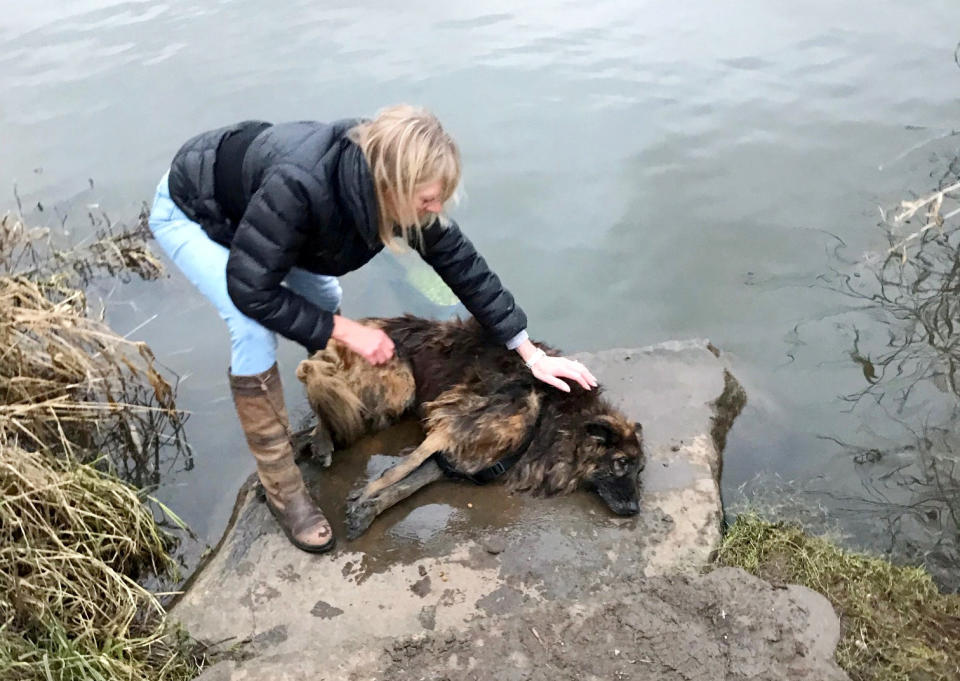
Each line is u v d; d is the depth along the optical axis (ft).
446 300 16.22
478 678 9.00
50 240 17.51
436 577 10.85
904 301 15.75
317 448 12.71
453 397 12.31
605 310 15.98
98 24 27.17
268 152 9.05
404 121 8.45
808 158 19.26
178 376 15.29
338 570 11.01
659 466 12.46
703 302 16.02
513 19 26.35
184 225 10.18
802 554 11.07
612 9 26.96
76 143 20.80
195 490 13.20
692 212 18.02
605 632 9.48
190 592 10.93
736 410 14.07
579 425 12.13
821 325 15.42
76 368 13.46
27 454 11.48
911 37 23.77
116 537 11.39
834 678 8.97
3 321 12.96
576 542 11.29
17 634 10.06
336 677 9.13
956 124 19.72
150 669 10.08
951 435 13.30
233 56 24.35
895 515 12.02
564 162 19.51
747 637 9.41
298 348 15.79
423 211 9.09
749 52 23.68
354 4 27.81
